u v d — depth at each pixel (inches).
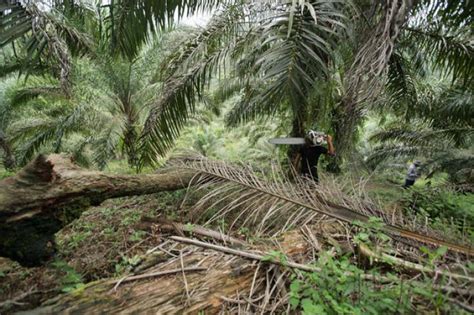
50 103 358.9
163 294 78.7
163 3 120.4
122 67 244.4
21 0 108.8
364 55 91.1
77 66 234.5
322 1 103.9
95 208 168.2
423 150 287.0
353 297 66.8
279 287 76.5
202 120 491.2
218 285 81.0
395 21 82.3
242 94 302.0
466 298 65.5
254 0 118.4
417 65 180.2
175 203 159.3
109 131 249.1
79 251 120.0
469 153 267.9
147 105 253.1
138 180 133.0
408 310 61.2
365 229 100.2
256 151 388.2
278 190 119.6
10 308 80.4
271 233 114.1
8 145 315.9
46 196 96.2
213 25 162.4
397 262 78.7
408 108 220.4
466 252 86.4
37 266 100.3
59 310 72.7
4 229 89.1
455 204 135.4
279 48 105.2
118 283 83.4
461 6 106.6
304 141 165.9
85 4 162.9
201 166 147.6
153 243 118.6
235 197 127.5
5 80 372.8
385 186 188.1
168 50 239.8
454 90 222.4
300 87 109.0
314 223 111.6
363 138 394.3
